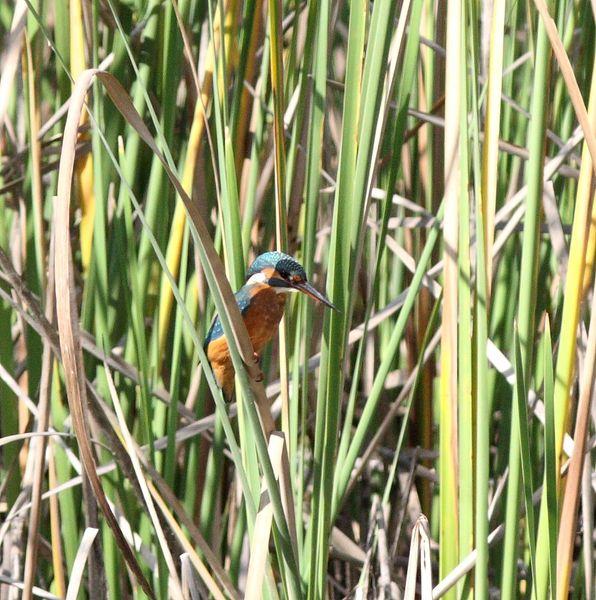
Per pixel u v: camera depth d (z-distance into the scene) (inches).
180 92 346.0
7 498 326.6
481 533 214.7
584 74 326.3
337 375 215.5
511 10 302.0
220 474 308.3
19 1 265.9
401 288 362.3
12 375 315.0
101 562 298.8
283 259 284.0
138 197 318.3
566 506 218.2
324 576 226.2
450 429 226.2
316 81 227.6
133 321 303.4
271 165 313.7
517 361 211.0
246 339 189.8
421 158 356.2
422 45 354.0
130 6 328.8
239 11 300.8
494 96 211.5
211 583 230.1
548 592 228.5
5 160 351.9
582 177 211.5
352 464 240.1
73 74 291.3
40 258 282.0
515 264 319.9
